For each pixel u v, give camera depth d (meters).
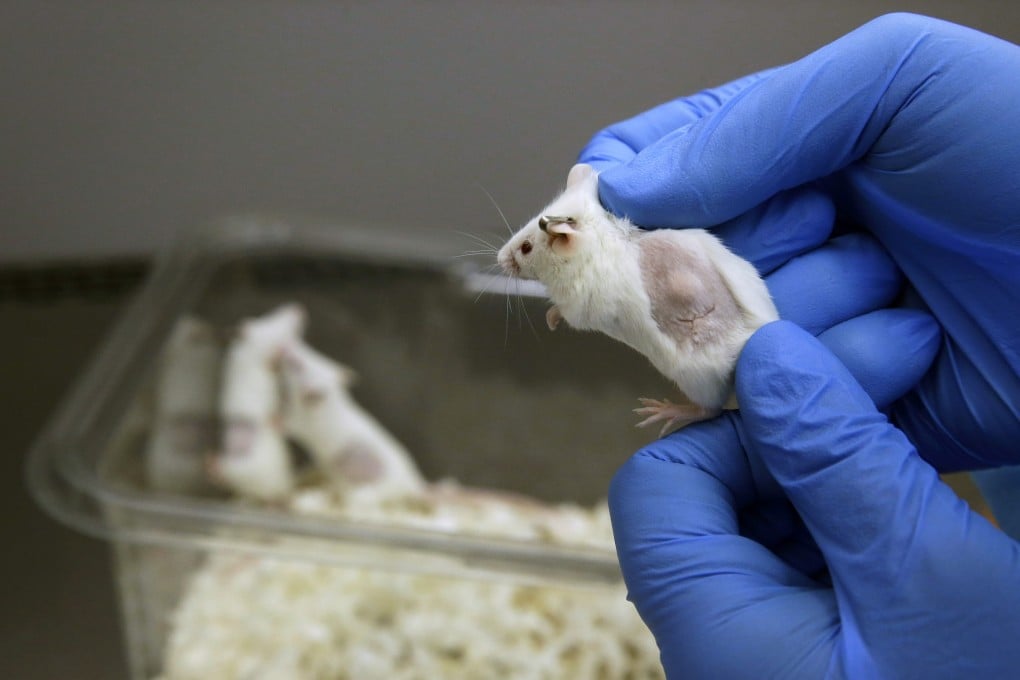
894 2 0.36
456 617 0.41
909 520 0.27
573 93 0.41
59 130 0.55
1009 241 0.28
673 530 0.29
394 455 0.52
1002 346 0.29
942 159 0.28
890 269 0.30
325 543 0.40
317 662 0.41
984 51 0.28
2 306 0.61
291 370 0.55
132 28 0.51
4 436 0.55
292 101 0.55
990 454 0.30
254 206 0.60
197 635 0.43
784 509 0.31
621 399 0.44
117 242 0.61
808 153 0.28
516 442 0.49
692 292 0.28
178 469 0.51
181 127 0.56
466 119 0.49
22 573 0.49
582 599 0.40
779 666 0.28
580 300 0.28
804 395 0.28
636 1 0.39
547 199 0.33
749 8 0.38
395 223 0.59
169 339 0.54
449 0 0.47
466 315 0.51
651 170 0.29
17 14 0.50
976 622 0.27
